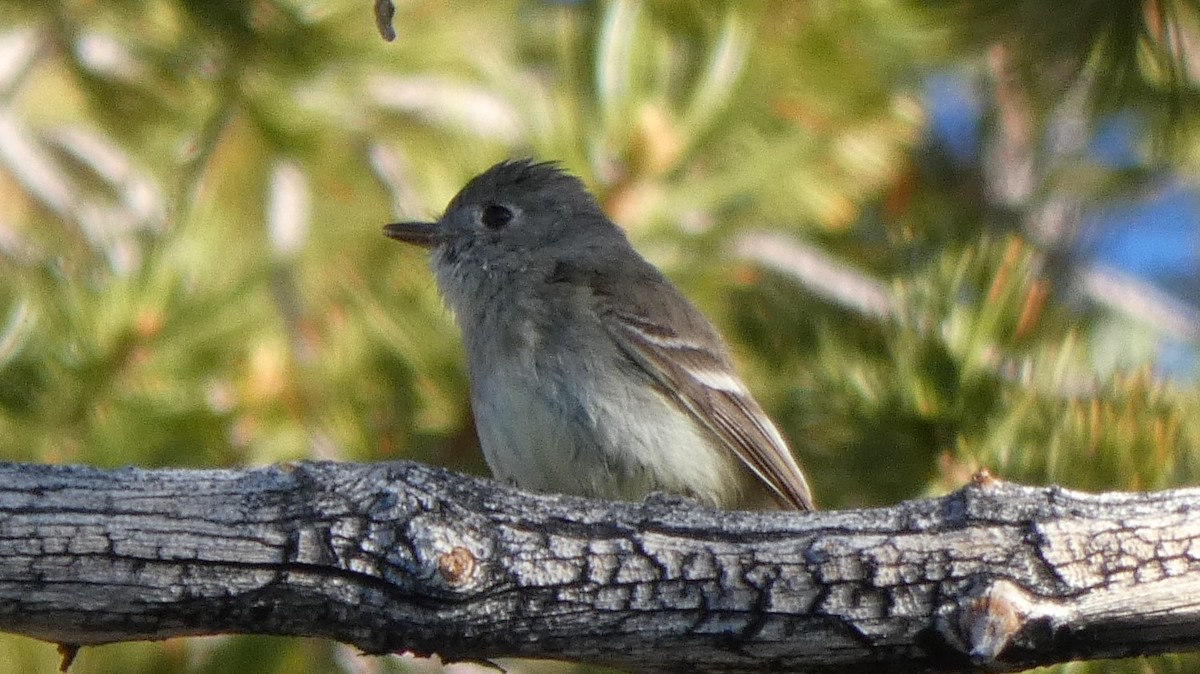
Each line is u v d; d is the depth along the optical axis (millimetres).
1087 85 11445
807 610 7719
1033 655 7719
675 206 12898
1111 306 18094
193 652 12578
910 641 7727
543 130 12945
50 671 12023
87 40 14398
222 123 13109
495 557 7625
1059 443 9438
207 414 11625
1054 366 9820
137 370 11414
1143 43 11023
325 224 14344
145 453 11281
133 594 7402
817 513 7898
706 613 7742
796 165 13727
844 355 10383
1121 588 7668
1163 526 7727
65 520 7367
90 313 11359
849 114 14453
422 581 7496
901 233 10406
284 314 13359
